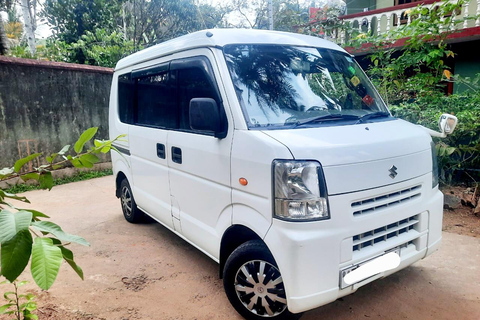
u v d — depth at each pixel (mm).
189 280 3406
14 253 1030
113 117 4945
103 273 3564
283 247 2209
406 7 7883
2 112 6570
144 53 4109
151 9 13281
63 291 3230
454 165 5219
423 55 5762
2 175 1469
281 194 2217
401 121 3148
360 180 2299
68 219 5227
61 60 10469
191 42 3145
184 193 3312
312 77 3062
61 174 7535
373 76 6750
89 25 11469
